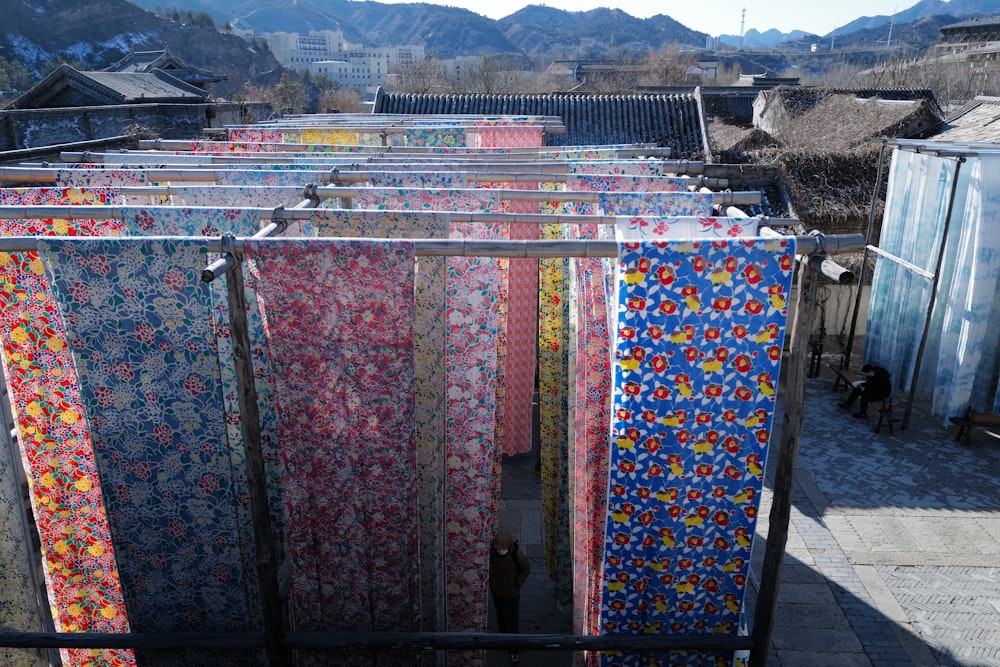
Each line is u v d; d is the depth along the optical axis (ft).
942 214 38.86
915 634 24.75
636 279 13.99
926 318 36.81
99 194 21.17
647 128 69.62
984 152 34.50
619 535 15.60
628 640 15.96
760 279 14.05
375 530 16.31
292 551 16.48
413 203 20.79
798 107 99.14
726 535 15.57
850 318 50.93
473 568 19.26
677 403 14.67
